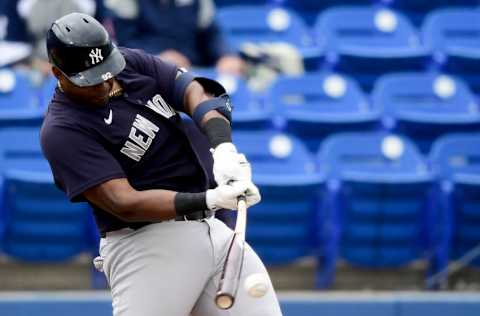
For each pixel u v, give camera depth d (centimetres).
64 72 1272
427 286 2541
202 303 1391
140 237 1343
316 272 2489
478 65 3067
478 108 2930
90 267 2484
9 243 2419
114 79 1334
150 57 1390
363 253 2505
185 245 1344
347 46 3103
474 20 3219
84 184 1280
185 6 2812
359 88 2933
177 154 1361
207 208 1272
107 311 2173
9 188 2398
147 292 1339
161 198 1273
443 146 2606
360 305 2230
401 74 2970
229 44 2958
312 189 2448
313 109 2744
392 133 2738
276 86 2748
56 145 1283
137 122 1328
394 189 2475
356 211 2478
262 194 2430
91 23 1277
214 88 1401
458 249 2561
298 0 3400
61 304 2162
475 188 2523
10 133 2497
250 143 2544
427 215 2531
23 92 2670
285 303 2217
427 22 3189
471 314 2253
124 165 1331
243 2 3400
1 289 2456
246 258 1350
